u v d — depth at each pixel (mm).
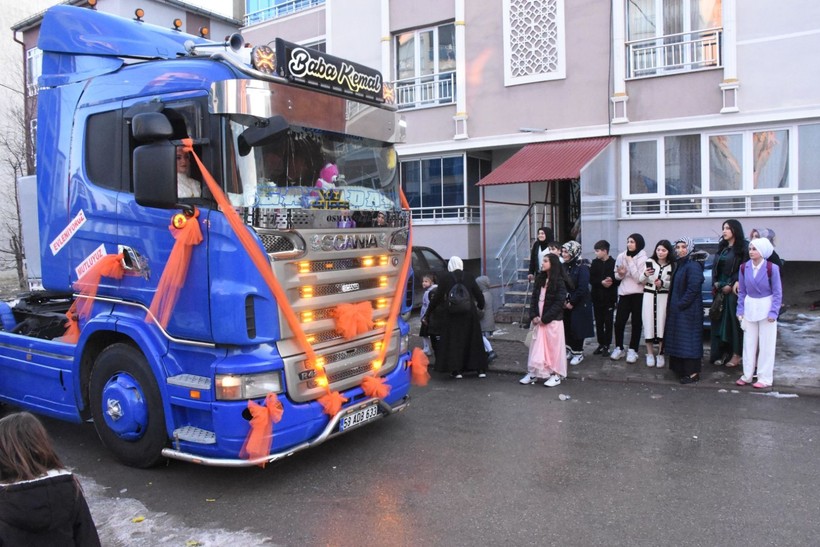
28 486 2236
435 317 8086
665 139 11586
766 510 4047
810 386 6773
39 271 6215
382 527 3953
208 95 4262
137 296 4695
